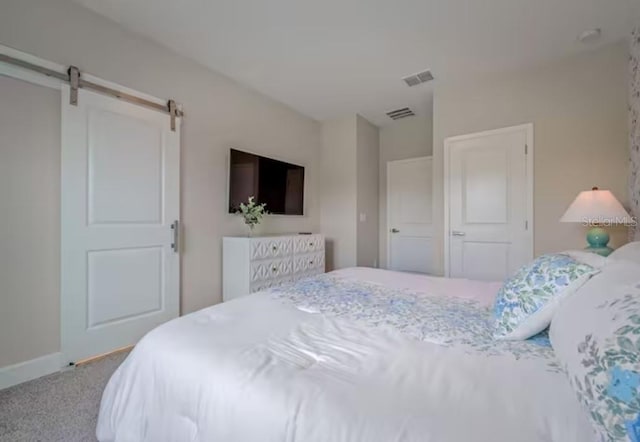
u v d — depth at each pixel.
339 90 3.48
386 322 1.14
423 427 0.58
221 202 3.11
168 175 2.63
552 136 2.81
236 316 1.21
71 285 2.07
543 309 0.94
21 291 1.87
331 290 1.61
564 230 2.76
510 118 3.02
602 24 2.29
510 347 0.91
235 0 2.07
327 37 2.48
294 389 0.71
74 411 1.55
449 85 3.32
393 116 4.36
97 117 2.20
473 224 3.22
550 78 2.83
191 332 1.05
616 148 2.54
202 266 2.94
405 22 2.29
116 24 2.29
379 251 4.83
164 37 2.48
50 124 1.98
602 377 0.55
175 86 2.70
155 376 0.92
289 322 1.14
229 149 3.19
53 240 2.00
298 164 4.12
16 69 1.84
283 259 3.28
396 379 0.74
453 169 3.32
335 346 0.94
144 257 2.47
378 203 4.83
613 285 0.77
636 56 2.34
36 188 1.93
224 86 3.13
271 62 2.86
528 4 2.09
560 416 0.59
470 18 2.24
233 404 0.73
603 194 2.21
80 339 2.11
